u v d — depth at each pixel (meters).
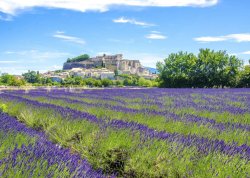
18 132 5.71
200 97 21.25
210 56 55.53
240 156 5.32
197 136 6.87
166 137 6.47
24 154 4.29
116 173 5.51
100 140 6.27
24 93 25.44
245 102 17.06
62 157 4.44
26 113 11.09
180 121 9.22
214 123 9.01
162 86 58.56
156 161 5.37
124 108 12.43
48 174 3.73
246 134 7.59
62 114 9.75
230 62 54.78
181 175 4.89
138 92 27.66
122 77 140.00
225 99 19.36
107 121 8.03
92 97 20.42
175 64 57.94
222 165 4.87
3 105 13.25
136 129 7.22
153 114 10.58
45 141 5.44
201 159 5.10
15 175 3.59
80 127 7.62
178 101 17.41
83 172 4.02
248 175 4.55
